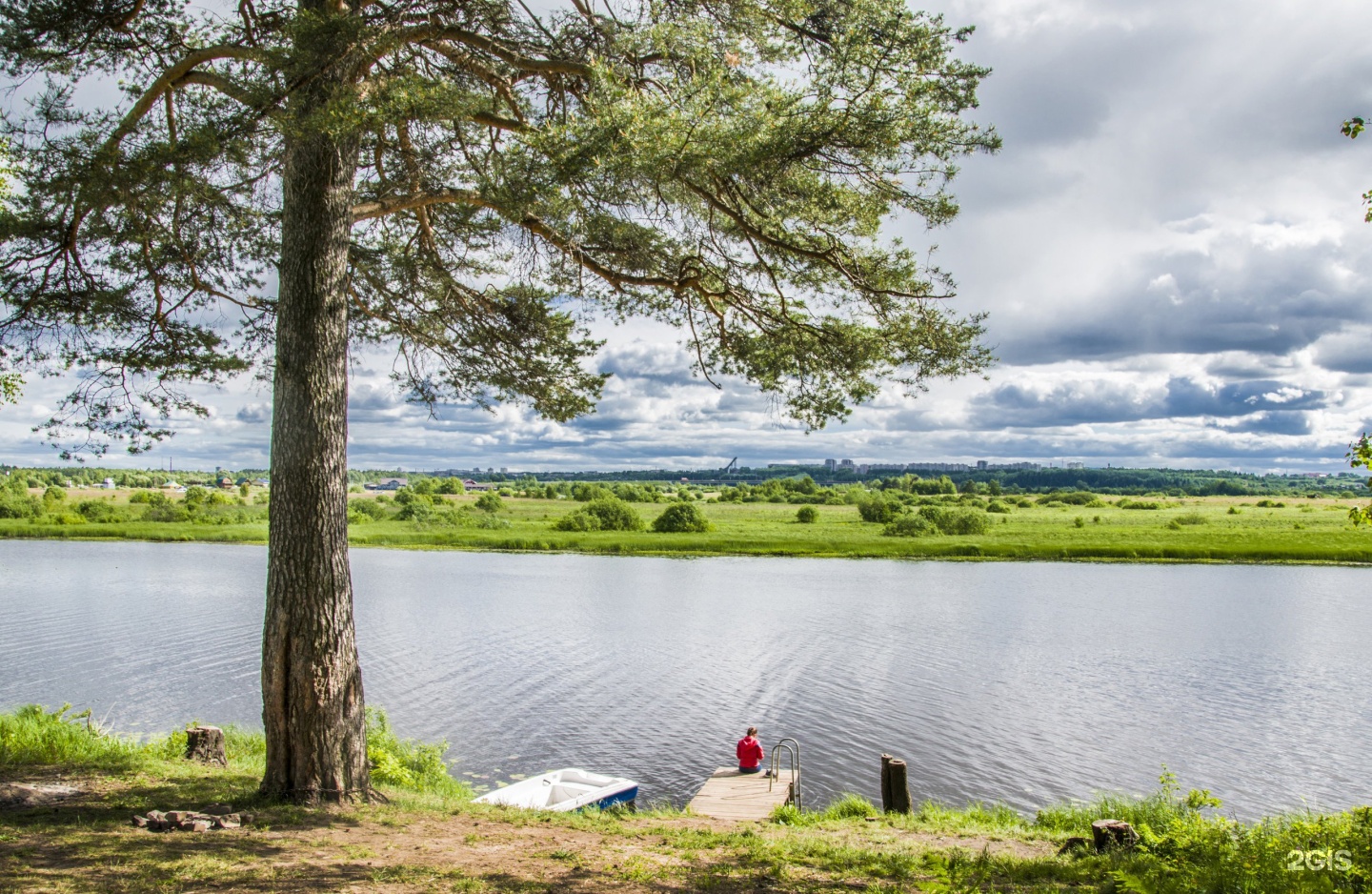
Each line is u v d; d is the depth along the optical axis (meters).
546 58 8.63
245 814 7.11
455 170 9.24
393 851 6.44
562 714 22.05
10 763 9.02
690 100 7.70
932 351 9.36
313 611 7.69
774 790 14.14
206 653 28.66
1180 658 30.33
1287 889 5.29
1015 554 71.44
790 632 34.94
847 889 5.96
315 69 7.11
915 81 7.47
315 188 7.85
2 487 106.12
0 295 8.62
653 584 52.53
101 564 60.00
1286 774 18.20
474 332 10.84
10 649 29.30
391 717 21.58
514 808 9.12
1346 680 27.08
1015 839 8.91
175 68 8.07
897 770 11.37
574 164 7.54
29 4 7.94
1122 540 79.12
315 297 7.81
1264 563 65.88
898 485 181.38
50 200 8.23
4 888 4.86
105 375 9.50
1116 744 20.09
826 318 9.92
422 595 46.84
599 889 5.71
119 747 10.53
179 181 7.76
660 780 17.16
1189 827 7.67
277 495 7.72
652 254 9.54
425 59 8.48
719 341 10.38
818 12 8.44
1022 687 25.69
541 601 44.22
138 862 5.58
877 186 8.67
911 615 39.88
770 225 9.01
